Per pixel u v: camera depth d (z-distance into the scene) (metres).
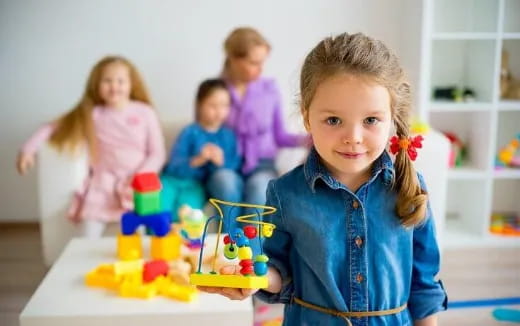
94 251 1.72
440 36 2.27
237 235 0.93
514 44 2.49
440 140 2.04
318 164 0.92
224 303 1.42
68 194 2.08
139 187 1.67
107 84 2.20
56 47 2.48
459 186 2.64
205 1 2.49
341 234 0.91
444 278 2.13
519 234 2.47
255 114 2.29
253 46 2.23
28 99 2.53
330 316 0.92
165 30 2.50
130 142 2.22
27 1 2.43
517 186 2.66
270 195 0.96
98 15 2.46
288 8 2.52
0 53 2.47
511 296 2.00
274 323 1.78
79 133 2.14
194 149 2.26
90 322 1.36
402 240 0.92
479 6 2.38
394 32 2.54
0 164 2.59
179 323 1.38
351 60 0.84
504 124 2.59
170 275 1.52
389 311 0.92
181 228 1.74
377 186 0.92
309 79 0.88
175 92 2.56
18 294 1.98
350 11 2.53
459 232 2.49
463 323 1.81
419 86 2.31
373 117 0.85
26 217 2.65
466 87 2.53
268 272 0.93
